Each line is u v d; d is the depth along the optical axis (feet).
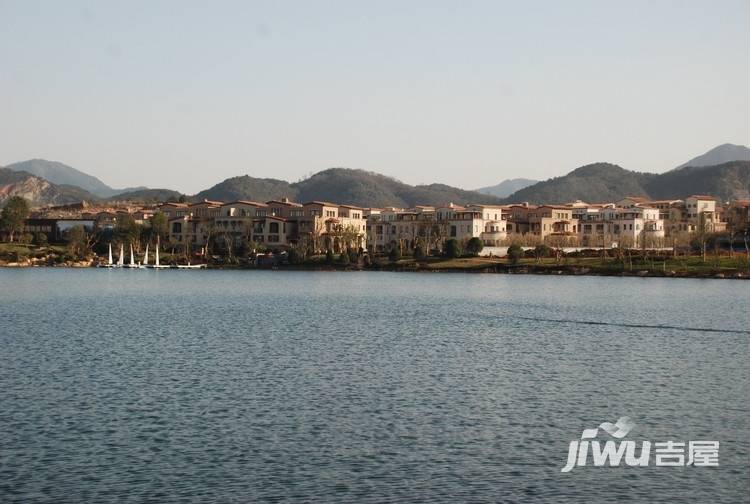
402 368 230.68
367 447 148.97
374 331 322.96
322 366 232.73
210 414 171.42
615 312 406.41
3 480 129.90
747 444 153.58
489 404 183.93
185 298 501.56
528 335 312.50
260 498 123.75
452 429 161.79
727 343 290.76
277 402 183.73
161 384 203.00
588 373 225.15
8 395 188.14
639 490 130.31
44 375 214.48
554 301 472.85
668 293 529.45
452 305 448.24
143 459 140.56
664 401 188.44
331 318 376.27
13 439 151.12
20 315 382.83
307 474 134.00
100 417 167.94
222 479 131.34
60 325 339.16
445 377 216.95
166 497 123.75
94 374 216.54
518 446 151.12
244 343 282.15
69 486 127.65
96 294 529.45
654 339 301.43
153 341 286.46
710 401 188.65
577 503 124.67
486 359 249.34
